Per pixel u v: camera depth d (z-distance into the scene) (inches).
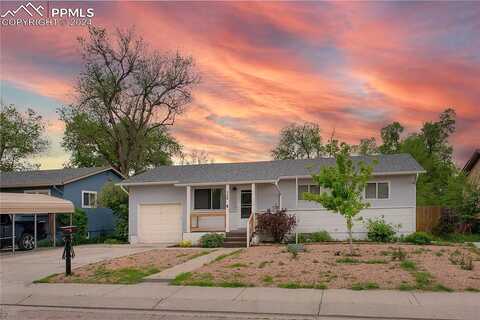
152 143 1740.9
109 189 1150.3
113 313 378.6
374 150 2054.6
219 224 1000.2
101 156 1790.1
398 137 2030.0
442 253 665.6
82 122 1637.6
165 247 908.6
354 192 665.0
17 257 761.6
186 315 366.9
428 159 1615.4
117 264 609.6
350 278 470.0
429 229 963.3
